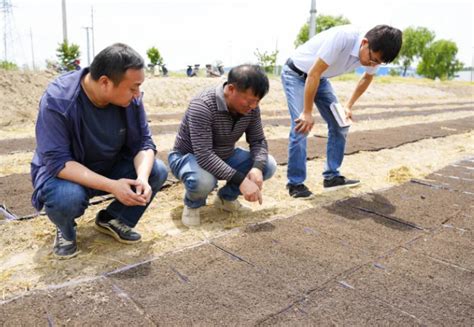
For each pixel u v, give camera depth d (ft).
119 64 5.81
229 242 7.80
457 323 5.43
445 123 26.30
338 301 5.89
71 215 6.61
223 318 5.44
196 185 8.02
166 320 5.38
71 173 6.37
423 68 146.41
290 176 10.72
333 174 11.24
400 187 11.58
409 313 5.64
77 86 6.37
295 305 5.77
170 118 28.07
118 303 5.74
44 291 5.98
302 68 10.09
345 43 8.91
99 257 7.19
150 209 9.68
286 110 36.19
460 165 14.44
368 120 28.14
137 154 7.43
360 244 7.81
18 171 13.03
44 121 6.31
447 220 9.12
